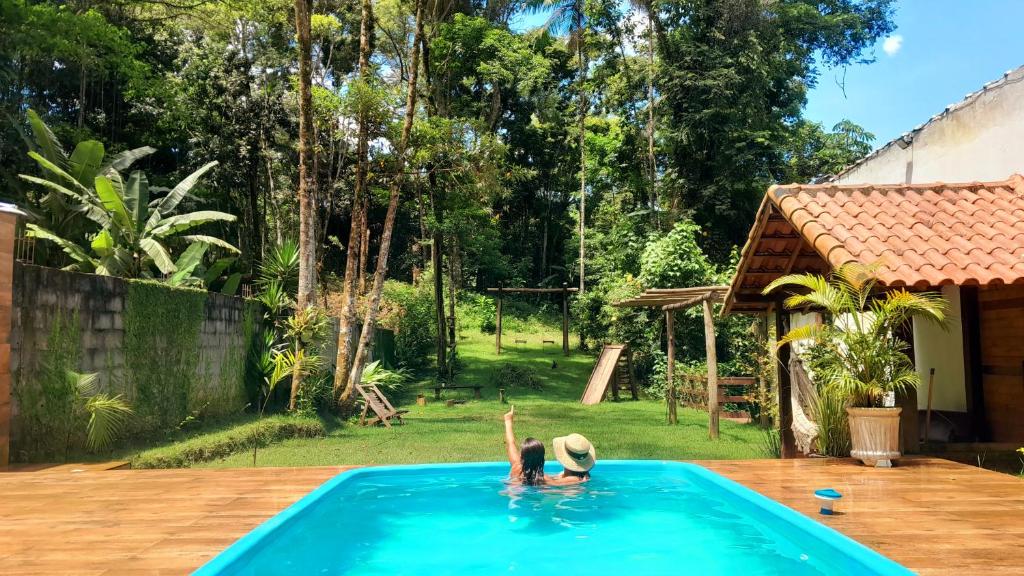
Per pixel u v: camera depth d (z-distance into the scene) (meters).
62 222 14.07
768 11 24.20
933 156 10.30
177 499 5.07
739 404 16.81
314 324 13.15
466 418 15.04
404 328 25.58
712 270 20.91
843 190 7.86
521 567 3.98
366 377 16.36
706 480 5.96
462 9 27.89
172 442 9.63
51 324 8.05
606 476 6.52
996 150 9.12
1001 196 7.96
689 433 12.34
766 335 13.53
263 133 21.89
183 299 10.92
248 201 24.70
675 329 21.11
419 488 6.04
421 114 21.78
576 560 4.12
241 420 12.07
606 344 23.30
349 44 27.39
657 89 25.20
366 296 22.36
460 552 4.28
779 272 9.04
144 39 22.50
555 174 36.72
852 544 3.71
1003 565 3.40
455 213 23.45
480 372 24.67
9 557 3.54
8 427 7.23
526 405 18.80
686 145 24.52
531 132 34.44
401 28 24.83
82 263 12.23
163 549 3.69
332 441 11.20
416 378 23.98
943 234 7.16
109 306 9.12
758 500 4.89
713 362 11.99
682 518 5.05
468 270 35.69
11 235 7.32
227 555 3.51
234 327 12.97
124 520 4.38
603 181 33.00
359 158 14.70
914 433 7.11
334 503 5.52
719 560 4.09
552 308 36.91
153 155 23.77
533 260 39.91
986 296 8.90
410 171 17.59
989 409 8.84
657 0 23.78
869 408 6.46
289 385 14.87
